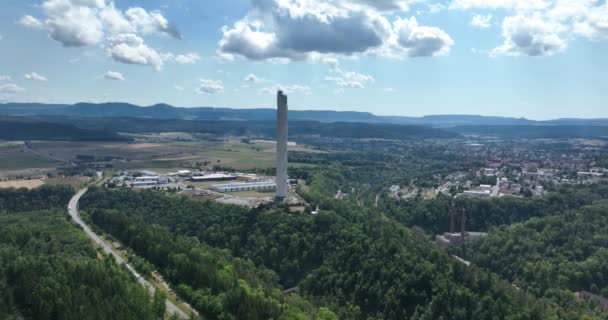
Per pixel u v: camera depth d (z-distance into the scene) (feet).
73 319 564.30
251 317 634.84
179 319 648.79
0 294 632.79
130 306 607.37
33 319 595.06
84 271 654.94
